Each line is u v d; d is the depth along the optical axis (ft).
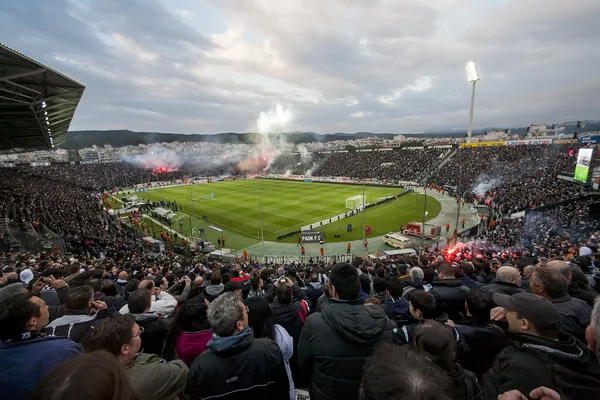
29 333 9.84
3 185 161.38
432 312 12.68
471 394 8.52
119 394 5.08
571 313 13.02
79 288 14.75
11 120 111.96
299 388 16.53
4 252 68.90
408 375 4.80
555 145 208.03
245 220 148.87
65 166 355.56
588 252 32.12
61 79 71.77
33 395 4.86
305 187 253.24
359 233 121.08
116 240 98.43
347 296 10.89
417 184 225.76
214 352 9.79
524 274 25.11
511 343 9.53
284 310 17.04
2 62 59.67
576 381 7.87
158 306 19.75
